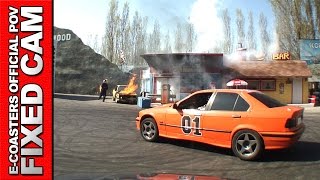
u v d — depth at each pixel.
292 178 6.87
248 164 7.89
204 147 9.55
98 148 9.42
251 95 8.55
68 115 17.12
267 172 7.27
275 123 7.97
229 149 9.32
